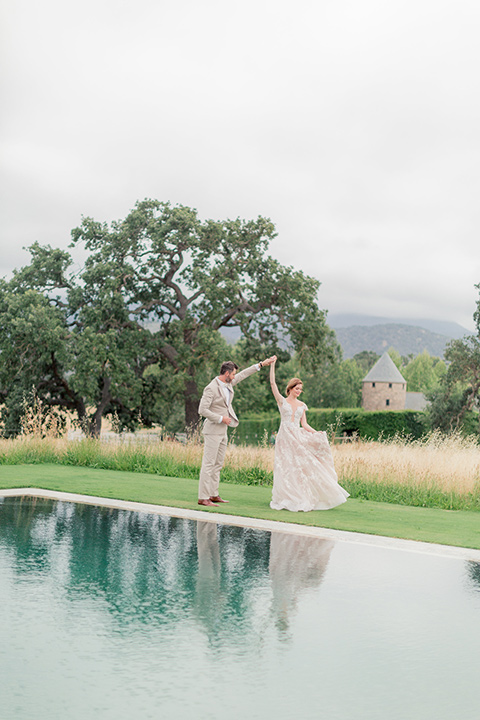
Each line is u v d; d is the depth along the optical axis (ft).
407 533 25.86
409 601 16.34
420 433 186.39
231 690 10.78
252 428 263.08
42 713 9.78
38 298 130.62
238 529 25.94
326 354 144.87
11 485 37.47
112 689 10.69
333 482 32.32
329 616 14.90
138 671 11.44
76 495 34.12
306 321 139.23
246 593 16.62
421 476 39.68
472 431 184.24
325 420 192.34
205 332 130.93
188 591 16.66
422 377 479.41
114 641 12.90
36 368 132.87
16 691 10.53
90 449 53.06
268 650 12.63
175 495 35.83
